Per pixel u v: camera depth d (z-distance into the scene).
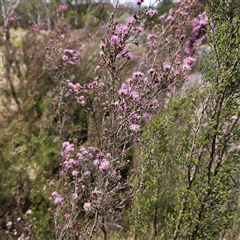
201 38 4.16
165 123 2.97
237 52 2.57
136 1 2.15
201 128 2.96
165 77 2.15
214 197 2.77
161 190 3.50
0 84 6.88
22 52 8.16
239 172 3.33
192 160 2.72
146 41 4.21
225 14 2.70
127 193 2.72
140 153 3.27
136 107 2.17
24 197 4.26
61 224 3.15
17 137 4.96
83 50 7.04
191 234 2.83
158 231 3.46
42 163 4.57
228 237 3.76
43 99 6.20
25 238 3.52
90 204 2.24
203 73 3.20
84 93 2.77
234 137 2.78
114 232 3.99
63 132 4.54
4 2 11.11
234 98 2.74
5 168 4.28
